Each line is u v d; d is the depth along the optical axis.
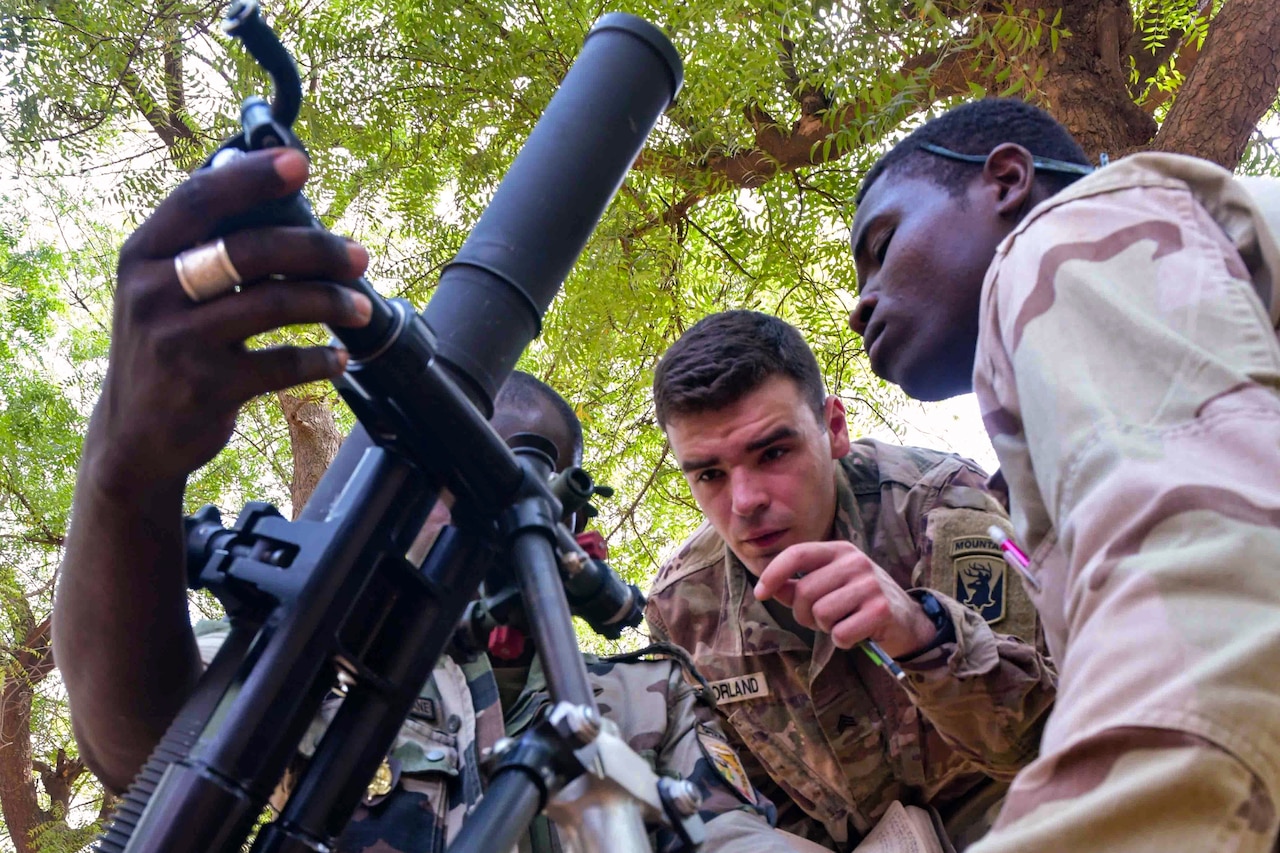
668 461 5.02
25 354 9.30
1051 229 0.89
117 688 0.95
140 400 0.75
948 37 3.60
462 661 1.09
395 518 0.85
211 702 0.80
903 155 1.53
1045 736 0.70
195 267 0.71
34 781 9.45
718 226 5.18
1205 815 0.58
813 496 2.10
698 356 2.07
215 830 0.76
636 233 4.81
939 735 2.08
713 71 3.93
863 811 2.23
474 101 4.77
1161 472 0.70
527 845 1.39
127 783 1.04
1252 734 0.59
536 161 1.06
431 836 1.38
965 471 2.35
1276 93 3.76
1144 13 4.71
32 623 8.81
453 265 1.03
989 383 0.94
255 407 7.23
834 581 1.67
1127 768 0.61
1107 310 0.81
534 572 0.83
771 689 2.25
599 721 0.72
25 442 8.49
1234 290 0.80
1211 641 0.62
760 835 1.48
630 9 4.19
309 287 0.72
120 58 4.89
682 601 2.39
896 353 1.48
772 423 2.04
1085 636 0.68
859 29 3.57
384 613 0.86
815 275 4.98
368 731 0.84
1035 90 3.62
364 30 4.87
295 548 0.85
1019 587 2.17
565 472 1.02
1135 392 0.76
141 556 0.86
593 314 4.30
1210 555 0.65
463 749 1.46
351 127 4.83
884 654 1.77
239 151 0.75
